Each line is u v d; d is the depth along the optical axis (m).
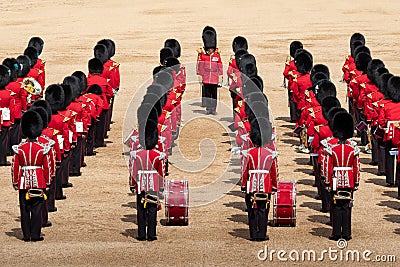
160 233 65.38
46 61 143.00
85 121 81.75
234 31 170.12
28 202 63.25
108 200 74.12
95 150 91.94
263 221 63.06
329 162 63.25
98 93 89.19
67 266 58.28
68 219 68.94
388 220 68.56
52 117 72.62
